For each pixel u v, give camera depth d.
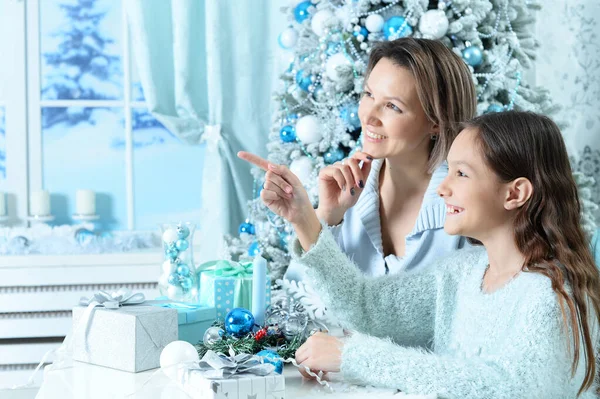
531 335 1.08
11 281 2.75
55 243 2.84
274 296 1.55
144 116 3.05
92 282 2.79
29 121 3.01
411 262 1.53
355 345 1.16
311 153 2.17
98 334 1.24
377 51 1.53
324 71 2.13
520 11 2.21
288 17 2.37
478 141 1.21
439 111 1.47
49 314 2.80
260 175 2.46
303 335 1.33
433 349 1.36
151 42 2.91
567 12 2.84
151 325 1.22
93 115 3.03
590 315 1.15
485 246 1.25
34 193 2.95
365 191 1.59
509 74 2.12
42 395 1.08
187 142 2.98
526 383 1.07
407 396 1.10
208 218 2.89
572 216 1.21
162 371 1.20
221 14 2.92
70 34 3.01
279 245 2.27
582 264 1.16
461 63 1.52
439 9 2.00
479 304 1.22
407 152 1.51
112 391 1.10
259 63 2.98
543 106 2.25
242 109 2.97
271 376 1.04
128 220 3.06
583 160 2.87
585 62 2.85
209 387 1.01
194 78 2.96
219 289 1.42
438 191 1.24
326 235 1.33
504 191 1.20
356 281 1.35
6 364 2.79
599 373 1.20
